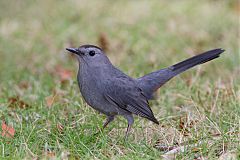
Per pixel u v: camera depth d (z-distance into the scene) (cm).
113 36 1783
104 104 1067
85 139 1019
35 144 984
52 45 1742
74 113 1155
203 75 1430
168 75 1125
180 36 1764
